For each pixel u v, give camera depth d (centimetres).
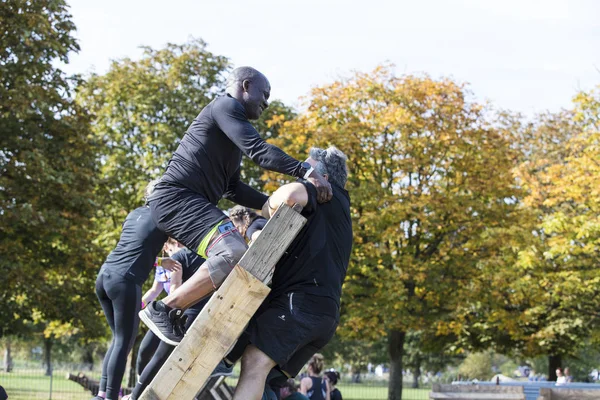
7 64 2364
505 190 2689
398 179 2730
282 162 427
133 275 559
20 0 2330
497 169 2675
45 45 2352
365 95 2733
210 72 3525
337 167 458
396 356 2847
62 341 6600
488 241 2553
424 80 2725
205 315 385
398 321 2522
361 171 2708
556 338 3173
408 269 2538
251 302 387
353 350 6594
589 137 2380
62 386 2933
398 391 2828
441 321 2595
